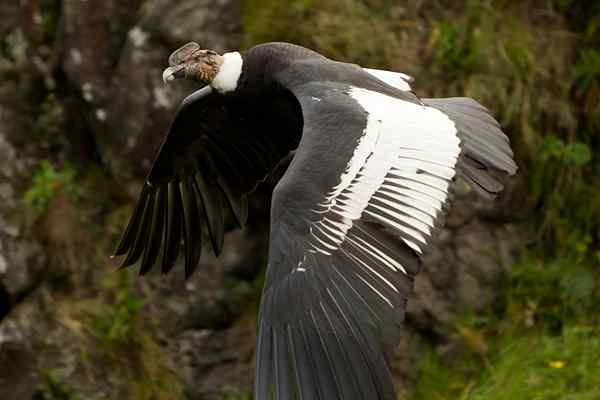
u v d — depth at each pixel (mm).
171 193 9203
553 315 11109
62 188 11977
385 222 7039
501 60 11500
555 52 11711
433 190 7211
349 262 6973
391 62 11320
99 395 11359
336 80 7969
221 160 9125
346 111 7523
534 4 11891
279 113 8422
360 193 7156
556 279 11242
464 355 10977
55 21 12336
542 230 11445
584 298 11133
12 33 12398
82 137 12250
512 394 10430
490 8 11695
